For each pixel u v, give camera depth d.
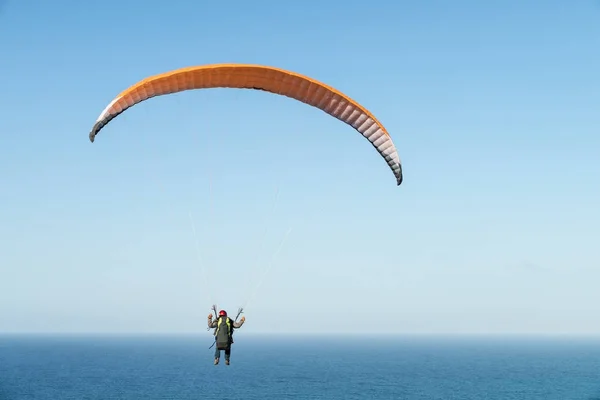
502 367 195.62
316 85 18.91
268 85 19.33
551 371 175.75
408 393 113.69
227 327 17.94
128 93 18.25
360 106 19.11
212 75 18.75
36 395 107.81
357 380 141.00
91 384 127.25
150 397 104.75
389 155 19.17
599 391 118.12
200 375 153.88
